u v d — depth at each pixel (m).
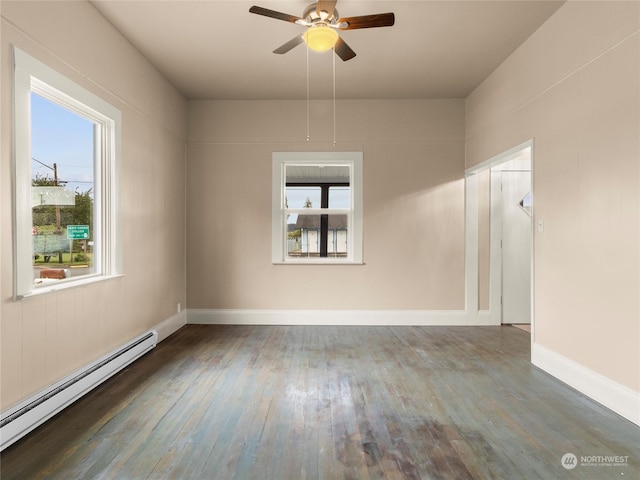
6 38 2.06
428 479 1.77
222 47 3.53
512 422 2.31
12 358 2.10
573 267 2.80
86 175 2.96
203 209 4.91
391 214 4.88
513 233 4.90
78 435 2.14
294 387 2.85
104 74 3.02
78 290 2.68
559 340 2.99
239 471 1.82
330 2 2.43
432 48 3.54
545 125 3.12
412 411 2.46
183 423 2.28
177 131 4.59
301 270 4.91
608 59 2.43
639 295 2.23
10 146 2.09
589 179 2.62
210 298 4.93
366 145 4.88
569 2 2.80
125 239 3.36
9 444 1.99
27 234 2.18
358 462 1.90
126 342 3.36
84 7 2.75
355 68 3.97
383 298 4.89
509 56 3.70
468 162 4.77
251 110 4.90
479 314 4.87
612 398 2.44
